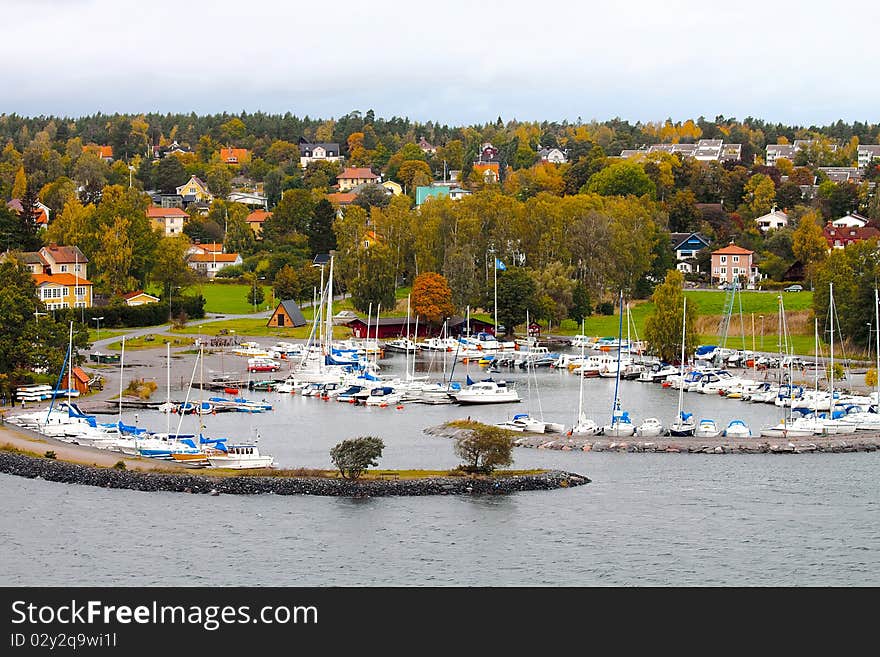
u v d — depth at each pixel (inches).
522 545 4052.7
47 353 6643.7
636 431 5738.2
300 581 3769.7
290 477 4640.8
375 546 4033.0
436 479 4643.2
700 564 3912.4
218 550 3988.7
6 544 4015.8
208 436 5698.8
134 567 3850.9
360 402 6894.7
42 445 5152.6
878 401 6520.7
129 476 4643.2
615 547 4057.6
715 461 5231.3
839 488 4758.9
